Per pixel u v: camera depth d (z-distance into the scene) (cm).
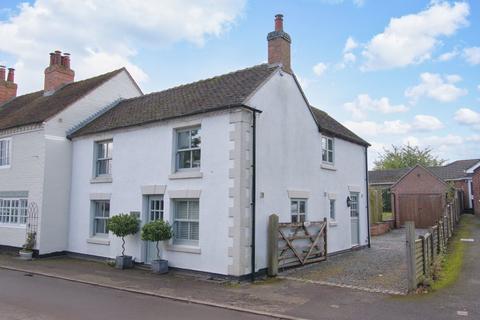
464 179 3700
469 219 2967
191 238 1309
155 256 1388
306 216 1502
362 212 1922
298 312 843
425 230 2598
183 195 1312
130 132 1524
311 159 1559
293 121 1462
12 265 1464
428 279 1037
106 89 1916
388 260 1505
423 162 6156
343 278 1191
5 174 1861
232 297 977
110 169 1617
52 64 2139
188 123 1334
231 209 1188
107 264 1486
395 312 830
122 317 804
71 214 1719
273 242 1248
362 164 1981
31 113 1900
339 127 1903
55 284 1144
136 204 1462
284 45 1448
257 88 1282
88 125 1769
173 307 895
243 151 1207
